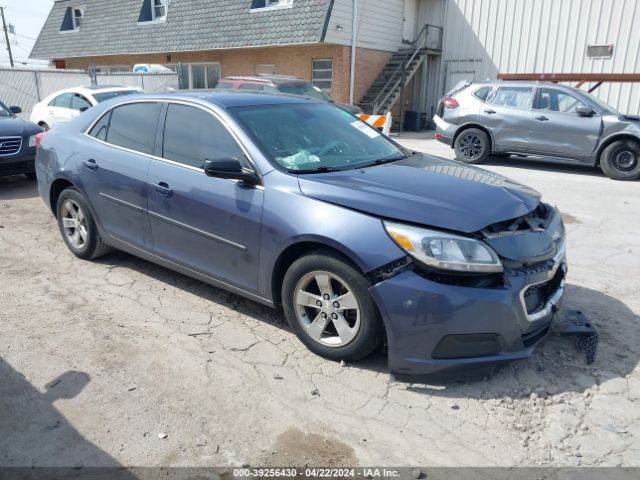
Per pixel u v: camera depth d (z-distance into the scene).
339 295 3.40
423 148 14.68
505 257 3.14
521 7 18.31
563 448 2.79
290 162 3.77
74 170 4.96
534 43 18.31
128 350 3.63
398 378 3.29
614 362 3.57
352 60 18.61
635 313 4.30
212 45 20.52
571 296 4.62
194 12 21.48
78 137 5.05
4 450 2.69
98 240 5.04
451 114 12.06
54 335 3.81
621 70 16.88
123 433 2.84
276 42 18.64
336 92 18.98
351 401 3.14
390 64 20.78
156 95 4.57
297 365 3.49
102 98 12.30
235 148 3.88
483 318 3.06
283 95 4.69
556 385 3.31
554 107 10.84
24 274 4.90
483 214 3.21
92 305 4.30
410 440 2.84
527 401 3.16
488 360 3.14
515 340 3.18
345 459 2.70
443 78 20.75
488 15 19.09
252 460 2.68
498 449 2.78
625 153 10.05
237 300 4.44
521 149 11.25
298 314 3.59
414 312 3.06
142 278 4.86
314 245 3.43
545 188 9.23
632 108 16.88
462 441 2.84
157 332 3.89
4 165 8.22
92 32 25.55
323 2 17.81
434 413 3.05
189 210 4.02
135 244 4.60
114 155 4.63
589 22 17.16
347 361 3.48
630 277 5.09
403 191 3.41
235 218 3.73
